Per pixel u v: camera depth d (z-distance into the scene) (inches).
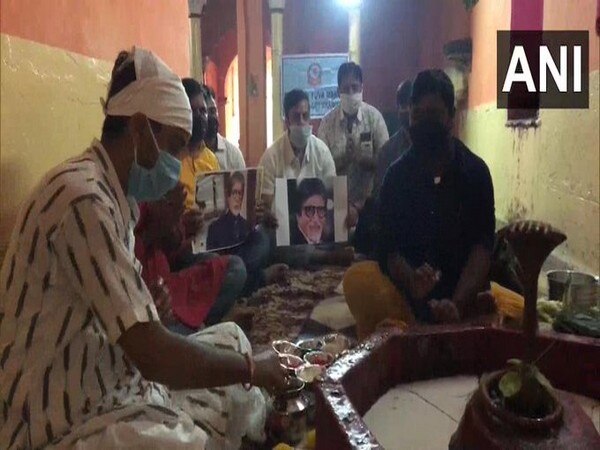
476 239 103.7
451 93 102.0
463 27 282.2
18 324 54.7
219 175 123.8
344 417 50.9
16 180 79.6
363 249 140.4
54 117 90.4
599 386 63.6
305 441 75.4
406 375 67.8
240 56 342.6
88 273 51.9
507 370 52.4
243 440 74.9
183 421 57.6
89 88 103.9
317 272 162.2
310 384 80.0
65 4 95.0
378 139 186.7
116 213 54.6
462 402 64.2
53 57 90.4
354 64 184.1
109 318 51.6
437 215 104.3
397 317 103.4
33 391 54.9
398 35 350.6
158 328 53.1
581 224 147.7
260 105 345.7
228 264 113.8
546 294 129.8
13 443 56.0
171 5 163.3
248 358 59.2
